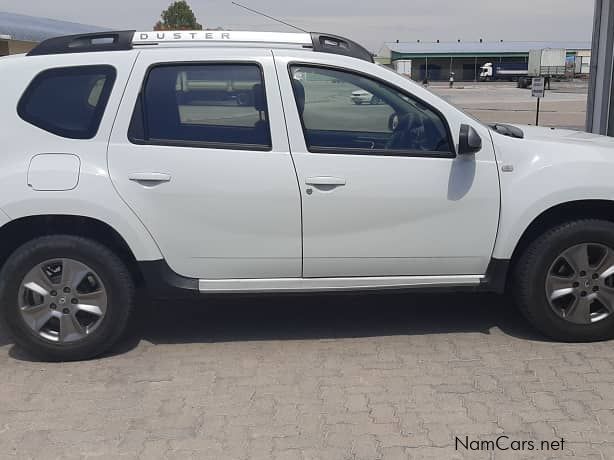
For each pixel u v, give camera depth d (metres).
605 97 11.23
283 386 3.75
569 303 4.20
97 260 3.95
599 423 3.30
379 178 3.97
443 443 3.15
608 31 10.98
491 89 56.09
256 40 4.07
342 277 4.12
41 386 3.80
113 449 3.15
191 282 4.04
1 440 3.24
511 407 3.47
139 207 3.89
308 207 3.96
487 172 4.02
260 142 3.96
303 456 3.07
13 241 4.07
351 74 4.03
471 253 4.10
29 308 3.99
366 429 3.29
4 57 4.10
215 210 3.93
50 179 3.82
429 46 83.62
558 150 4.11
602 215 4.23
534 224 4.20
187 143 3.94
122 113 3.93
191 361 4.11
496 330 4.49
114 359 4.15
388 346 4.27
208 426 3.34
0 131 3.90
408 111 4.06
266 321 4.75
